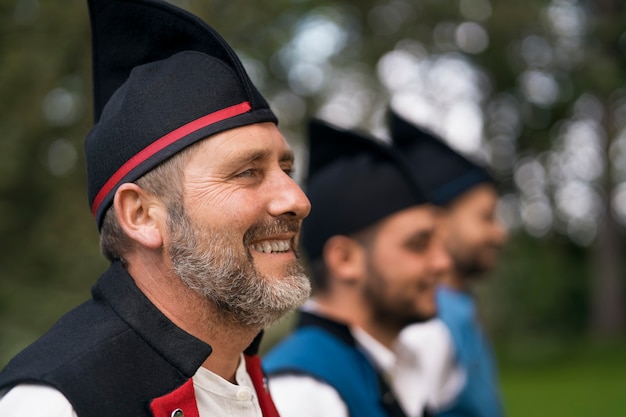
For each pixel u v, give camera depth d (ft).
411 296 9.73
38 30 19.93
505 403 34.35
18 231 20.74
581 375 41.45
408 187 9.89
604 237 59.06
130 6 6.29
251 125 5.94
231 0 19.84
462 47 40.88
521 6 39.81
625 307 62.03
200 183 5.75
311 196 10.19
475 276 15.03
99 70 6.55
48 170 21.09
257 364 6.63
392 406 9.42
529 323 53.67
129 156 5.87
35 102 19.89
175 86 5.95
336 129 10.23
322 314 9.66
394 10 35.99
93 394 5.23
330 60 29.37
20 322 18.74
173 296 5.84
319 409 8.91
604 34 43.47
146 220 5.87
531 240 55.98
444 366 13.17
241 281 5.72
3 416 5.24
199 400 5.87
